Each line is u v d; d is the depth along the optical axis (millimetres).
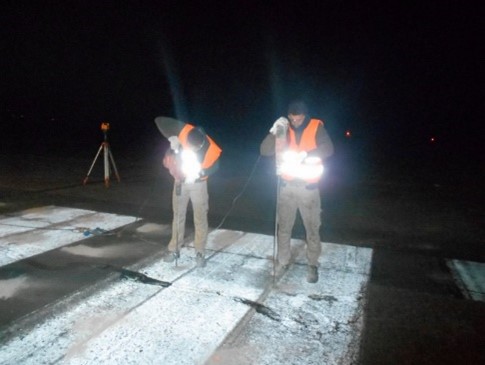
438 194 11523
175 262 5414
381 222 8148
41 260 5367
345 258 5898
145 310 4141
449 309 4371
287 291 4695
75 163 15781
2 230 6617
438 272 5469
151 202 9086
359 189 12016
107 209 8281
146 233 6652
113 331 3746
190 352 3477
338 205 9680
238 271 5223
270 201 9734
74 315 4000
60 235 6426
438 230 7652
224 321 3986
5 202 8711
